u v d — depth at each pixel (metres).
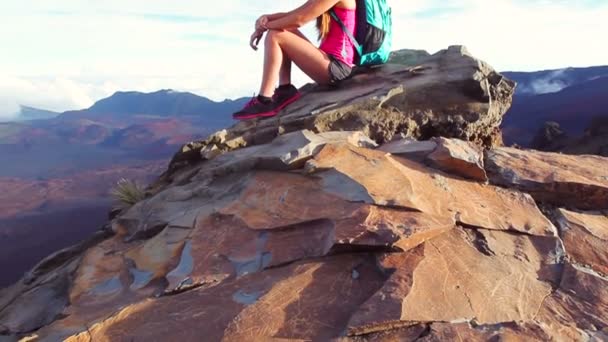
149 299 3.07
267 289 2.92
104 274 3.73
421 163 4.13
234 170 4.42
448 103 5.07
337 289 2.90
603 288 2.97
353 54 5.29
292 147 4.18
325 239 3.28
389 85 5.24
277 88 5.29
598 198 3.94
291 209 3.59
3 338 3.83
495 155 4.46
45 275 4.97
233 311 2.81
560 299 2.88
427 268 2.95
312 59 4.98
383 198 3.46
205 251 3.48
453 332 2.51
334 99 5.17
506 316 2.69
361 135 4.55
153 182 5.61
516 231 3.47
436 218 3.32
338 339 2.53
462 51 5.64
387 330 2.57
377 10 5.23
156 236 3.94
